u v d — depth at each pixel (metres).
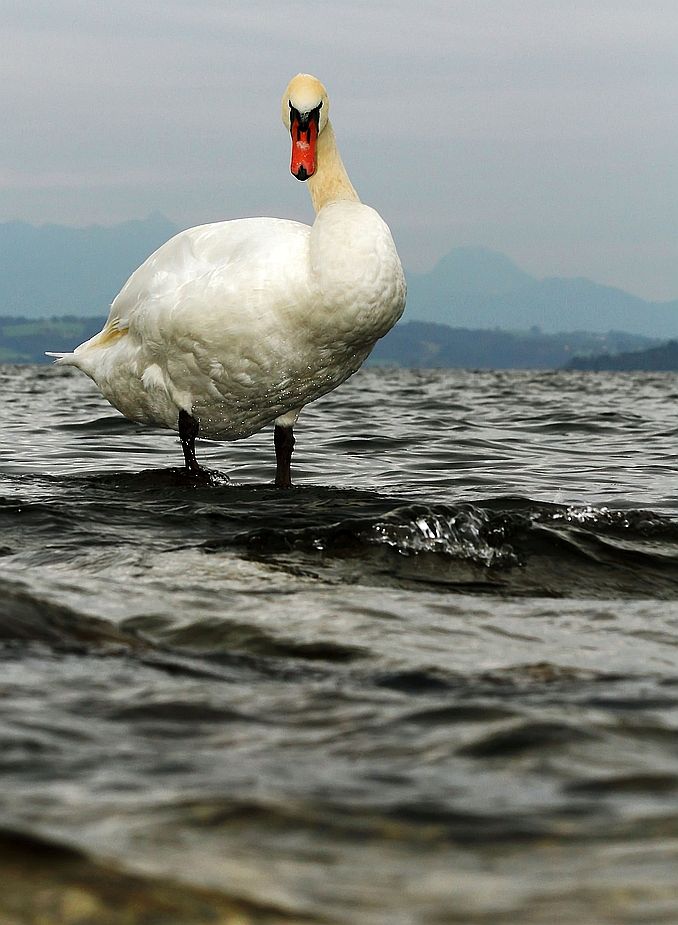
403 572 7.93
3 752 4.02
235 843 3.30
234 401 11.94
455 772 3.94
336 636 6.03
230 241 11.45
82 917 2.78
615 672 5.52
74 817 3.43
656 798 3.72
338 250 10.85
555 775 3.92
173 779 3.83
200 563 7.86
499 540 8.62
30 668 5.10
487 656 5.80
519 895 2.97
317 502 11.15
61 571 7.67
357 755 4.13
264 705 4.76
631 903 2.93
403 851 3.29
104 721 4.45
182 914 2.80
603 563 8.39
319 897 2.95
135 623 6.11
